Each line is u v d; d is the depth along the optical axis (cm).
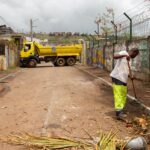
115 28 2603
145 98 1309
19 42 5269
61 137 762
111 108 1133
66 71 3244
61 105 1179
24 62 4312
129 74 1003
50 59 4462
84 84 1906
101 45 3416
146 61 1916
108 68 3011
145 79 1933
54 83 1977
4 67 3544
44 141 729
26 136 776
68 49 4462
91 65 4184
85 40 4891
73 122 922
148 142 743
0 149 699
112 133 794
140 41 2011
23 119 966
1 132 828
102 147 674
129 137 763
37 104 1209
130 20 2169
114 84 987
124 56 988
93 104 1205
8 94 1534
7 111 1095
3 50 3625
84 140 746
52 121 932
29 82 2109
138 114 1040
